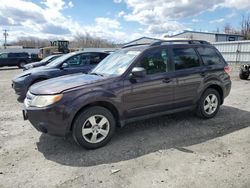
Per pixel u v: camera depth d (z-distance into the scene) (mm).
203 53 5293
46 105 3713
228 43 22594
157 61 4602
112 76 4227
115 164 3506
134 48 4832
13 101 7898
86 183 3051
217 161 3518
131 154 3805
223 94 5555
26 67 12250
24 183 3088
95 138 3994
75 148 4082
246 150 3854
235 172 3207
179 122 5223
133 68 4301
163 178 3111
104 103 4059
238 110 6129
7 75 18312
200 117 5379
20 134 4797
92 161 3613
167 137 4445
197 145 4082
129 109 4273
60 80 4328
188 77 4879
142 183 3016
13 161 3672
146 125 5074
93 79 4168
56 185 3029
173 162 3520
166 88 4605
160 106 4617
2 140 4496
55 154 3883
